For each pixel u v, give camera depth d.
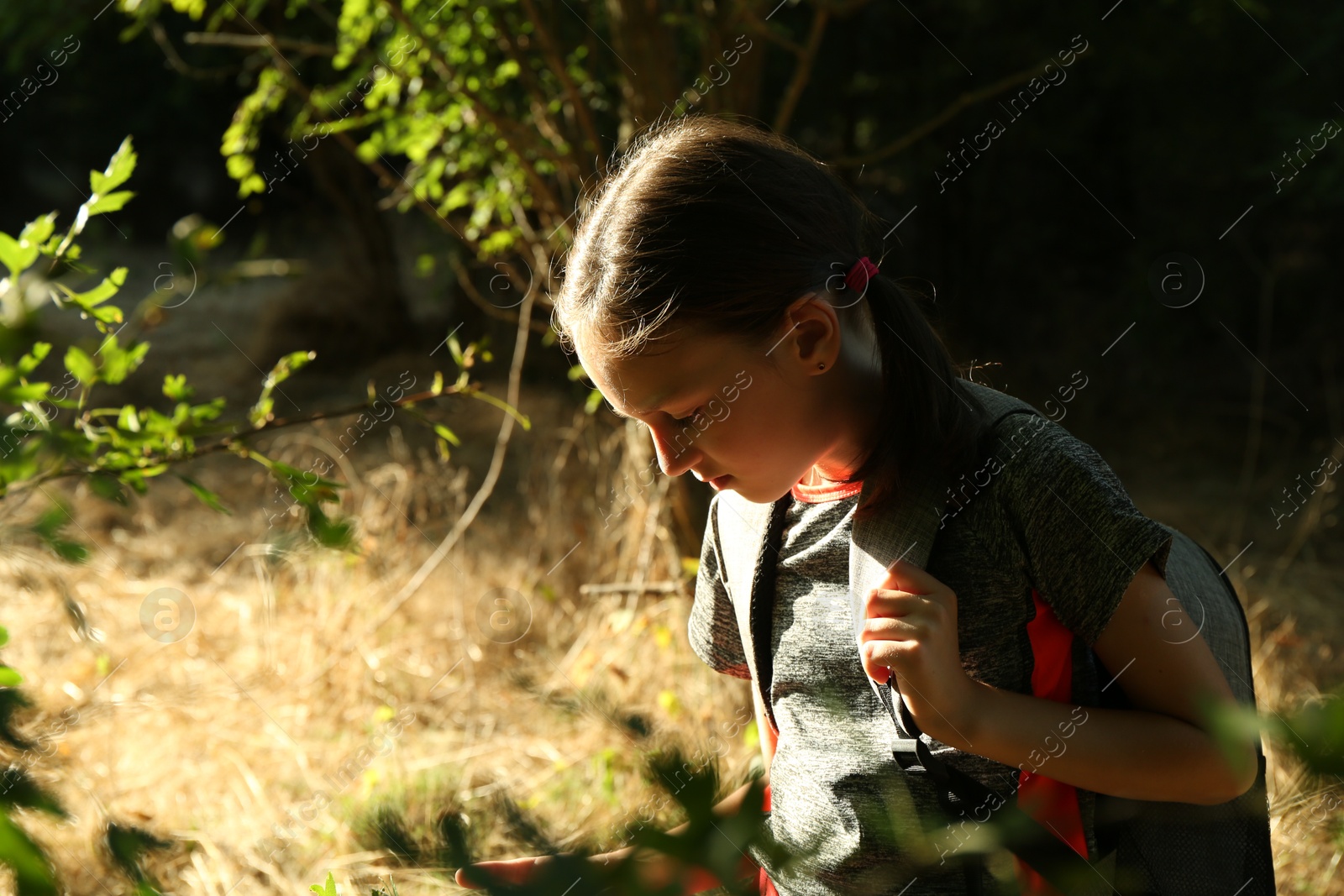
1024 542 1.09
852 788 1.14
